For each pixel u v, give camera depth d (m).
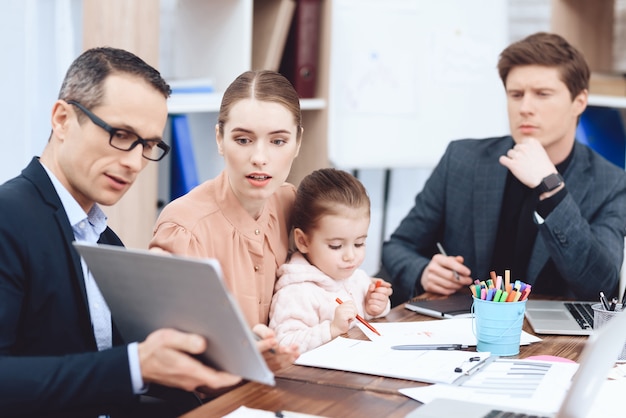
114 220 2.32
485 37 3.23
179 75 2.87
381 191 3.53
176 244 1.44
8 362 1.09
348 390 1.21
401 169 3.53
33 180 1.24
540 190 1.87
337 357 1.35
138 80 1.22
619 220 2.01
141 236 2.38
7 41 2.14
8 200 1.20
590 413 1.10
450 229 2.21
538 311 1.70
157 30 2.33
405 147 3.15
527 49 2.03
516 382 1.22
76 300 1.25
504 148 2.17
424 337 1.49
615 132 3.14
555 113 2.02
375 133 3.09
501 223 2.16
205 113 2.76
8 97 2.16
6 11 2.13
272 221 1.63
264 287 1.57
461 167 2.20
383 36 3.07
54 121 1.24
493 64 3.25
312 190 1.63
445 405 1.11
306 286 1.60
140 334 1.17
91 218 1.35
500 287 1.45
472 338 1.49
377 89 3.08
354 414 1.11
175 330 1.09
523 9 3.53
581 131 3.10
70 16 2.21
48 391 1.07
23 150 2.17
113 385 1.07
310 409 1.13
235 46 2.66
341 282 1.66
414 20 3.12
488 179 2.15
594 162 2.11
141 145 1.23
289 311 1.56
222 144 1.49
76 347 1.24
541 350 1.44
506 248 2.15
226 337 1.03
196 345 1.05
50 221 1.23
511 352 1.41
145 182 2.38
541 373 1.26
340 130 3.04
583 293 1.90
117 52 1.25
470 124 3.24
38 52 2.21
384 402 1.16
